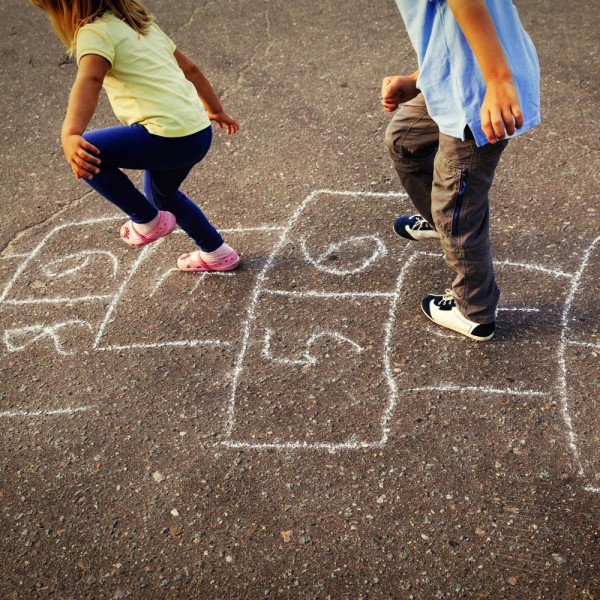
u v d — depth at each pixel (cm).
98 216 362
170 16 532
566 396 250
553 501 221
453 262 249
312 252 325
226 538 224
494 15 208
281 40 491
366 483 233
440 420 248
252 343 286
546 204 332
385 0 523
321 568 213
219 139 407
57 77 484
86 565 222
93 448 255
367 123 405
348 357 275
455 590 204
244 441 250
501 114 195
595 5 484
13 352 296
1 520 237
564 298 285
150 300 311
